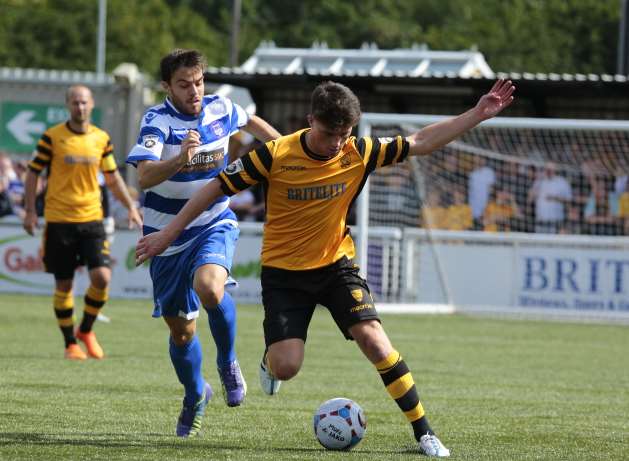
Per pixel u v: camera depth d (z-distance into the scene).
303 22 135.62
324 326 38.06
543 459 14.45
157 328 34.66
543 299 43.78
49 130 26.33
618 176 48.00
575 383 24.67
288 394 21.11
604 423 18.42
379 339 14.25
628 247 42.97
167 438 15.42
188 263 15.63
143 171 14.94
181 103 15.56
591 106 51.72
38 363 24.78
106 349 28.52
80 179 26.23
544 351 32.00
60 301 26.11
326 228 14.45
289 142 14.40
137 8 122.06
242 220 49.94
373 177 47.75
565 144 51.16
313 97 13.78
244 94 59.19
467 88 50.12
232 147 51.28
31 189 26.31
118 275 46.97
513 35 130.38
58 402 18.78
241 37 128.38
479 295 44.53
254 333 34.16
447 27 141.88
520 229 47.91
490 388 23.20
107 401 19.11
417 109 54.16
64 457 13.44
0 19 115.25
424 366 27.20
